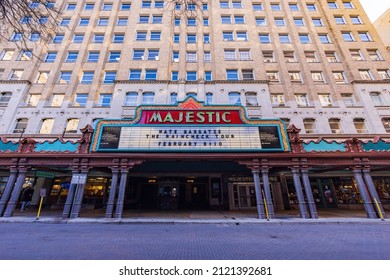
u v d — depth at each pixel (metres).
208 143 13.05
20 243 6.68
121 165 12.55
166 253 5.69
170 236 7.94
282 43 24.88
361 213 14.99
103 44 24.06
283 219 11.94
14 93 20.50
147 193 21.61
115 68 23.03
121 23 26.27
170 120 13.66
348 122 20.00
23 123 19.64
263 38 25.47
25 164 12.53
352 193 18.84
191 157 12.63
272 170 16.52
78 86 21.81
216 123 13.65
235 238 7.61
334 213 15.13
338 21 26.31
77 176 12.29
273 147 13.07
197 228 9.80
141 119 13.65
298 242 6.95
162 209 18.56
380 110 20.28
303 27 25.89
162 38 24.44
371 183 12.59
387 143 13.40
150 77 22.23
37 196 18.55
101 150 12.71
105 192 19.14
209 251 5.90
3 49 22.84
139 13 26.19
